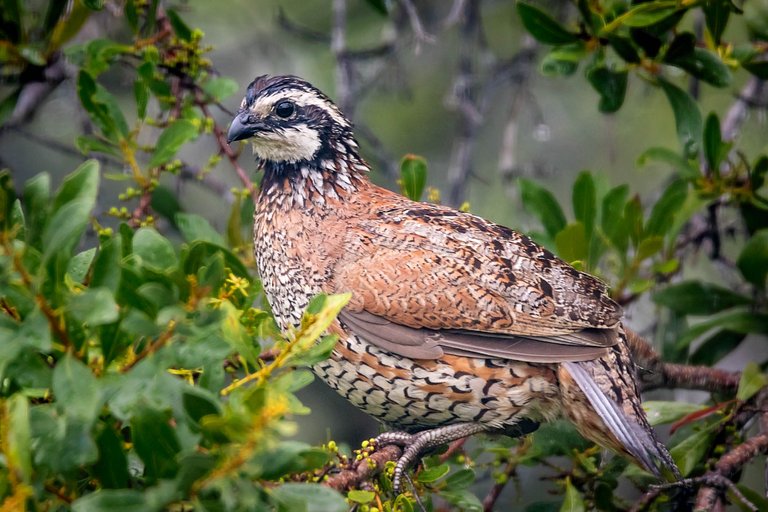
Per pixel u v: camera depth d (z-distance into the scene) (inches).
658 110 636.7
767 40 465.7
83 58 428.8
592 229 434.0
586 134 650.8
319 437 570.9
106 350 254.5
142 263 259.3
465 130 537.3
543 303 373.7
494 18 663.1
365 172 420.2
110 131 403.9
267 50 612.1
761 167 443.5
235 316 265.6
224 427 227.6
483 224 395.9
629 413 367.9
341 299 263.6
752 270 445.4
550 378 375.9
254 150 414.0
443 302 369.4
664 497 377.4
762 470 562.3
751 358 624.4
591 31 412.2
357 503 309.4
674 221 451.5
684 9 398.9
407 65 645.9
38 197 271.4
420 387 371.9
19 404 223.6
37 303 237.6
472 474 352.8
